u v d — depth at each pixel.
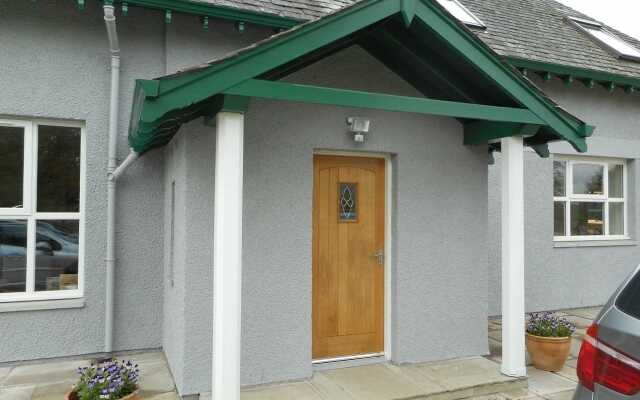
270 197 4.53
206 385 4.22
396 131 5.06
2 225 5.22
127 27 5.49
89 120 5.37
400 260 5.04
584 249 8.16
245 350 4.39
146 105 3.06
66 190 5.43
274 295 4.52
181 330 4.23
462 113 4.07
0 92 5.03
